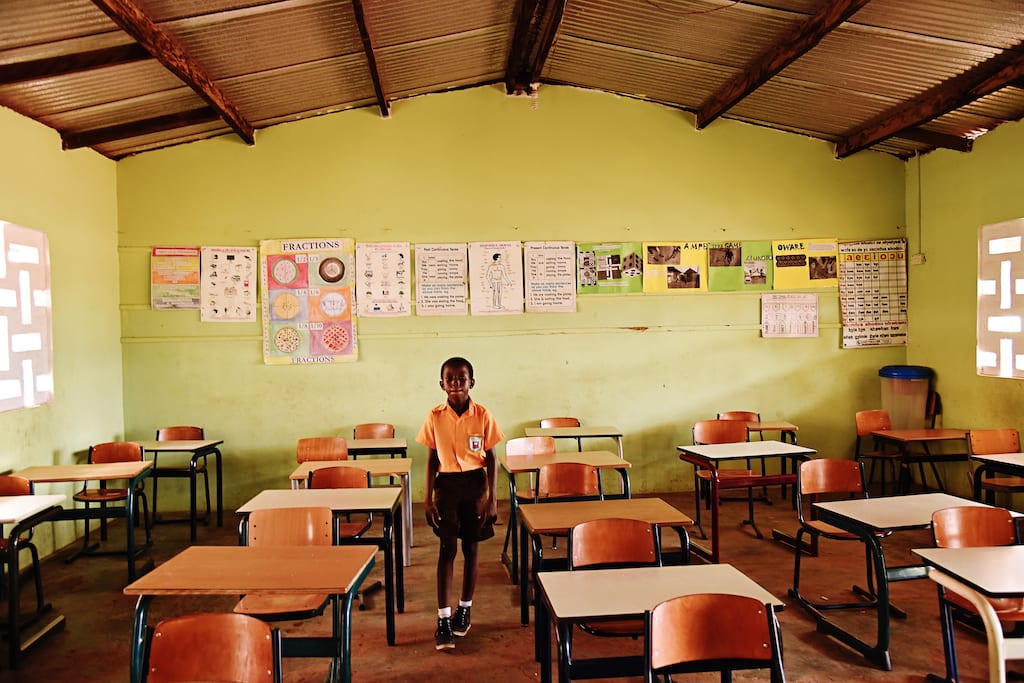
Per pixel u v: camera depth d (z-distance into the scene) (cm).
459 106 634
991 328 562
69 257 525
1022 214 532
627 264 645
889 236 666
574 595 221
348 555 259
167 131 577
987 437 503
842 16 418
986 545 292
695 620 196
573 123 643
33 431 473
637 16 495
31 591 415
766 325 656
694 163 653
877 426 609
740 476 483
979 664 305
